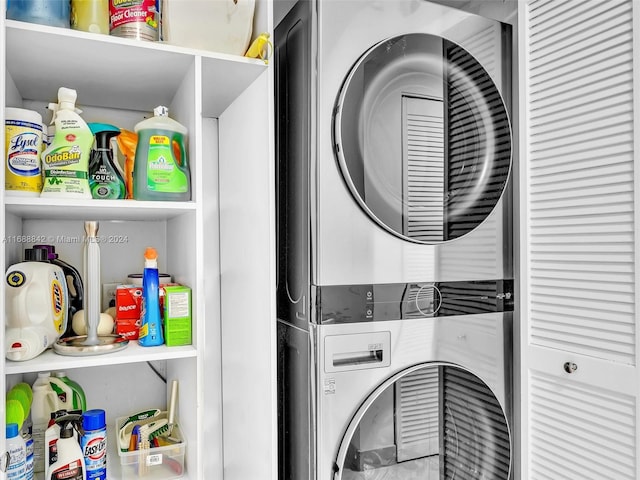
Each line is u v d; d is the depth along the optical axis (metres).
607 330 1.21
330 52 1.25
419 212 1.35
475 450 1.44
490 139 1.46
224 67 1.31
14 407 1.16
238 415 1.58
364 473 1.26
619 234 1.18
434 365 1.36
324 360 1.23
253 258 1.42
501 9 1.66
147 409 1.65
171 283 1.53
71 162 1.18
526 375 1.41
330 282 1.24
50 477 1.17
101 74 1.34
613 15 1.19
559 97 1.32
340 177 1.26
